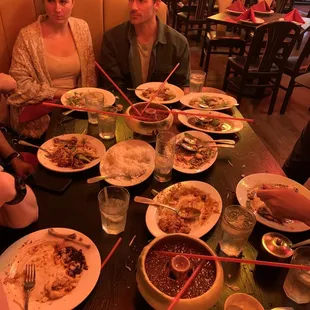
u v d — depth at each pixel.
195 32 6.00
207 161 1.25
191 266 0.74
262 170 1.25
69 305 0.73
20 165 1.54
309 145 1.59
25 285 0.77
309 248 0.80
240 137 1.45
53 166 1.17
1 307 0.63
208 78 4.37
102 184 1.12
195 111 1.59
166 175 1.14
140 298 0.77
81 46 2.18
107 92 1.73
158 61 2.17
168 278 0.73
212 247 0.91
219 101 1.72
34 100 2.02
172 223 0.94
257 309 0.73
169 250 0.79
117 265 0.84
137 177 1.13
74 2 2.26
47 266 0.82
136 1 1.93
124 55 2.14
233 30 4.94
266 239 0.89
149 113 1.35
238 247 0.88
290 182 1.15
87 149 1.27
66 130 1.43
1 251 0.87
